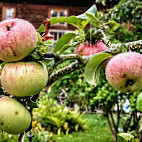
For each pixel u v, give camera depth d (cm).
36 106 37
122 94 160
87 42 51
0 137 191
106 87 150
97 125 296
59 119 280
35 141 198
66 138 247
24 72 35
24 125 36
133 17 177
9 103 35
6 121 35
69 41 54
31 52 36
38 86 36
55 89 158
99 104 166
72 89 156
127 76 37
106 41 43
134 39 176
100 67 44
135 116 177
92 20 50
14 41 34
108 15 179
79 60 42
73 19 53
